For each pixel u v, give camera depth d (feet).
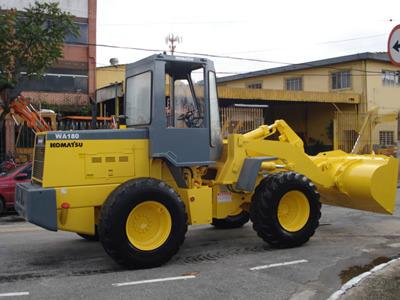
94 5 86.99
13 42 47.39
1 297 19.43
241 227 33.35
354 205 30.66
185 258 25.34
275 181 26.68
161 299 19.10
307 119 108.37
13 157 56.24
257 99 85.76
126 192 22.75
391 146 90.89
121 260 22.74
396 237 30.27
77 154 23.59
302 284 20.92
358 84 100.37
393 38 22.43
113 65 89.20
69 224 23.49
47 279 21.85
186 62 25.41
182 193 25.68
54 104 79.77
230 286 20.65
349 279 21.58
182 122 26.18
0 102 50.70
